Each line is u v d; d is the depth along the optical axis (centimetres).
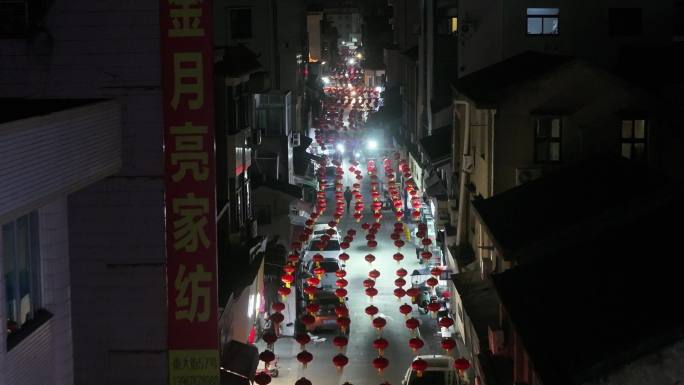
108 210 1638
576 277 1641
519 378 1784
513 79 2878
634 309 1345
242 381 2359
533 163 2720
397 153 6488
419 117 5609
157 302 1648
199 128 1623
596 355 1252
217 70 3061
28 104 1427
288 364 3138
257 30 5103
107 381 1661
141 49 1617
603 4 3641
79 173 1338
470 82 3284
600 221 1928
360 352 3259
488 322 2303
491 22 3738
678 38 4047
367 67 10500
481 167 2955
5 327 1129
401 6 7412
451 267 3441
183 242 1641
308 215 4872
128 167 1630
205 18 1609
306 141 6206
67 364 1398
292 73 5438
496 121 2712
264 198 4306
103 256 1642
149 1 1611
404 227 4984
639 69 3309
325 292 3653
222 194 3123
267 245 3981
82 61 1623
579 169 2500
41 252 1350
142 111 1625
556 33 3675
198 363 1658
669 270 1444
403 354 3238
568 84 2700
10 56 1628
